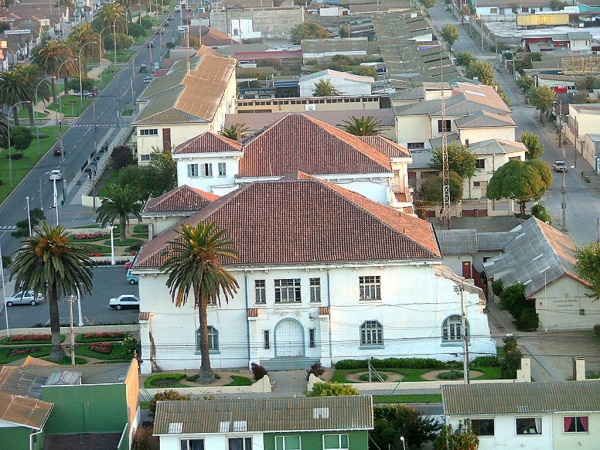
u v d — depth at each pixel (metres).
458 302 186.50
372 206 197.00
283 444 140.38
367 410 141.62
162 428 140.00
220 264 182.62
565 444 141.50
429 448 150.75
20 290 197.12
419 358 186.88
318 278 186.38
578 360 167.50
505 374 178.62
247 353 188.50
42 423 146.62
